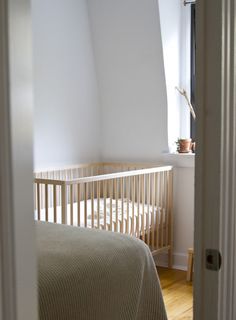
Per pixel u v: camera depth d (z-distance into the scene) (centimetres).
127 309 223
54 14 399
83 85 436
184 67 431
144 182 387
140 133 438
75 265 201
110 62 438
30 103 75
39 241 227
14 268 74
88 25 437
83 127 439
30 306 77
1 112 71
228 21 116
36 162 389
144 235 395
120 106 445
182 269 423
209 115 117
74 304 192
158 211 404
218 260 119
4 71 70
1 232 73
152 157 432
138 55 419
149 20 402
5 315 74
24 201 75
